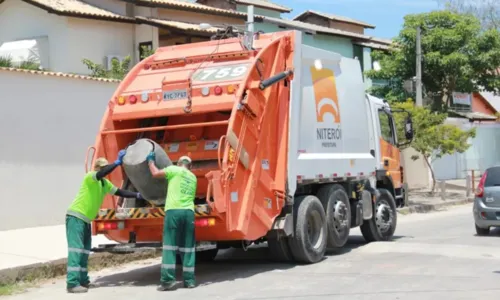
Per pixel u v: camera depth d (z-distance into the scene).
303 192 12.02
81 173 16.16
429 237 15.48
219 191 9.49
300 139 11.52
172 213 9.41
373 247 13.30
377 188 15.09
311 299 8.55
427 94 33.84
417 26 30.17
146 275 11.14
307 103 11.84
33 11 23.70
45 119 15.39
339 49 34.41
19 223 14.88
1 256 11.73
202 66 10.77
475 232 16.33
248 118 10.16
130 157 9.58
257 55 10.49
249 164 10.14
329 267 11.09
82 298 9.19
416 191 29.48
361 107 13.96
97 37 23.61
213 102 10.18
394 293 8.76
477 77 33.84
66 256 11.73
